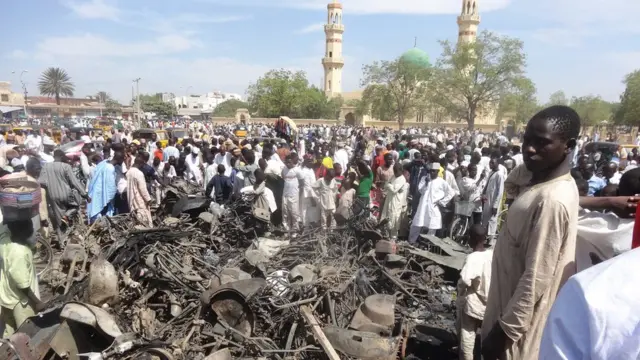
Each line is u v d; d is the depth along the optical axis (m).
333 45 91.75
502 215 8.55
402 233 10.04
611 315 1.05
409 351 4.94
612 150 19.44
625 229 2.52
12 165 10.91
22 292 4.23
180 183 11.19
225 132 37.78
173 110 89.00
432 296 6.05
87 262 6.44
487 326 2.57
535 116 2.27
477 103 46.09
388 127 57.97
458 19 72.31
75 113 83.75
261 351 4.37
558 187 2.19
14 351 3.46
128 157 12.08
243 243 8.03
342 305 5.36
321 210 9.48
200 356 4.18
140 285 5.29
